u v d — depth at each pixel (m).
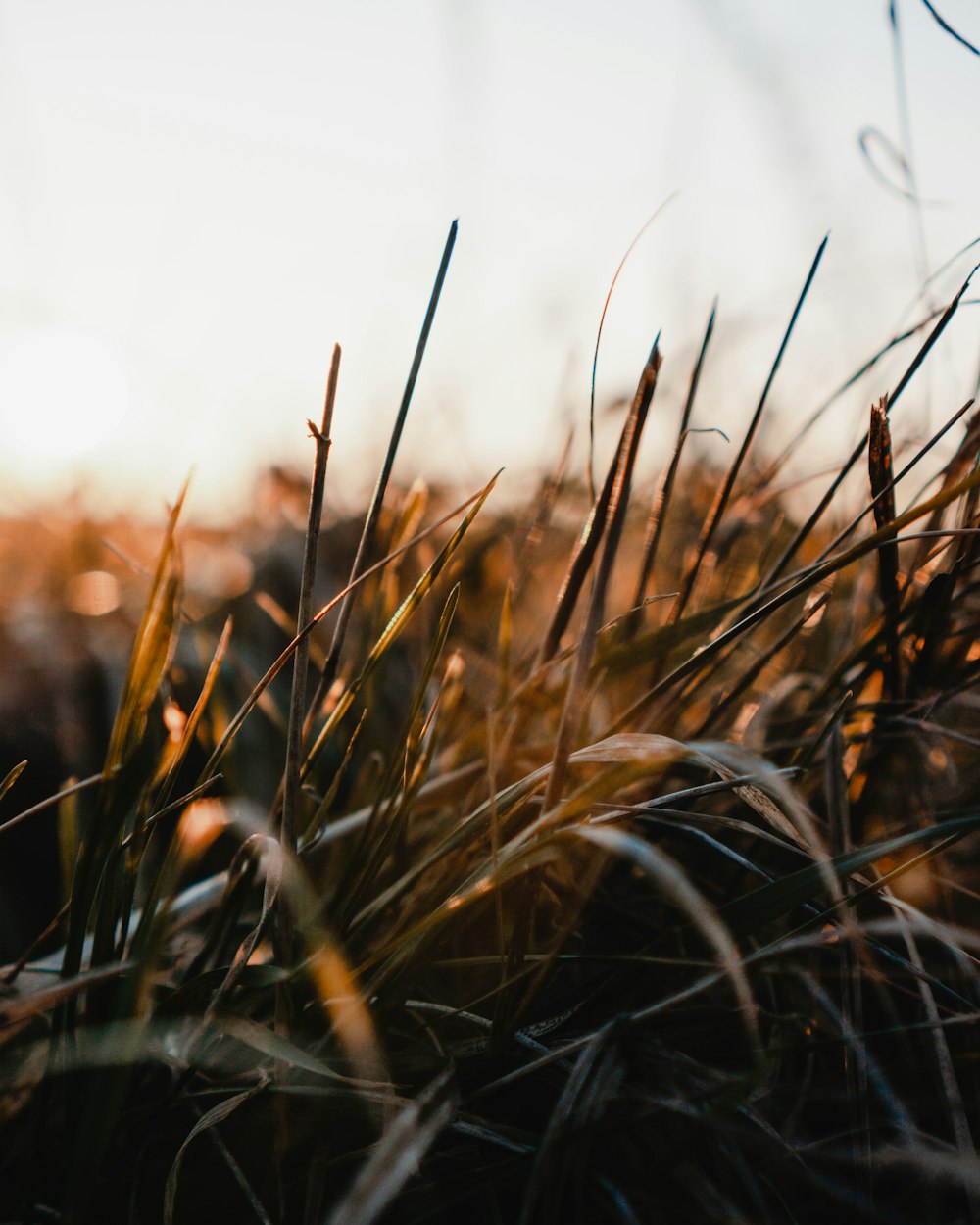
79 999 0.39
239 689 0.63
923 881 0.45
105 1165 0.36
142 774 0.35
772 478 0.51
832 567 0.36
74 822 0.42
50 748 0.71
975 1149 0.38
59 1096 0.37
